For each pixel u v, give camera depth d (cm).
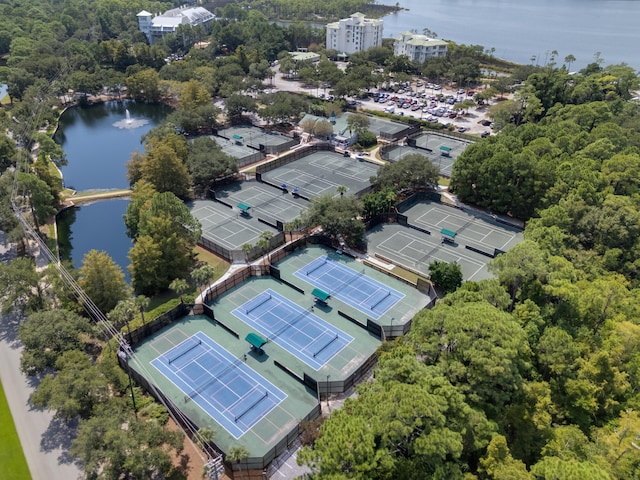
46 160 15662
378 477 5297
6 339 8819
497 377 6219
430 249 11856
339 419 5597
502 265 8562
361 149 17875
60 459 6619
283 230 12344
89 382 6681
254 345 8481
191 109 19238
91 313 9175
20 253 11475
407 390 5569
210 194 14200
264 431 7212
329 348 8812
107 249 12381
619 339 7588
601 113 17138
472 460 6053
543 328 7881
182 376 8175
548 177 12406
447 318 6881
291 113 19750
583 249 10688
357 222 11594
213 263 11200
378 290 10375
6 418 7244
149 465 5903
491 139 14938
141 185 13000
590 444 6278
